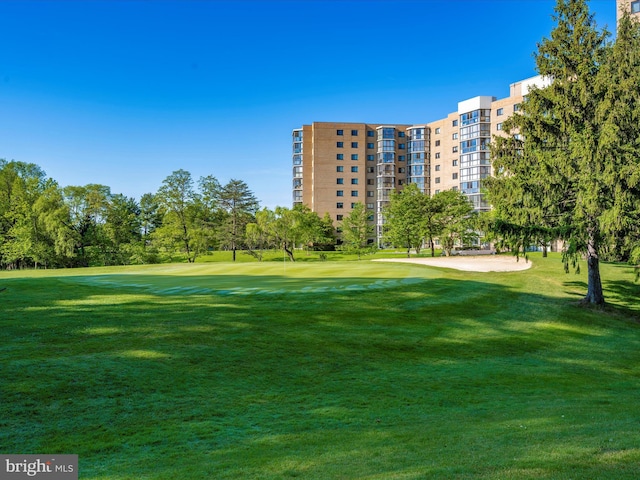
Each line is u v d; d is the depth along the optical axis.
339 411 7.96
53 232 49.97
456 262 35.19
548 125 20.52
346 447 5.91
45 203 50.81
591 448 5.32
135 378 8.79
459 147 82.12
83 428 6.72
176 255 61.88
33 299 15.93
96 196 55.34
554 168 19.23
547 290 23.53
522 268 30.39
